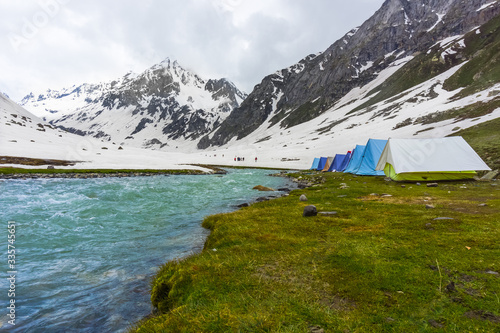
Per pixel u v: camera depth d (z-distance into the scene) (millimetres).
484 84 118250
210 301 5387
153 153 141500
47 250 11062
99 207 20562
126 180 47656
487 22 191250
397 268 6316
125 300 7051
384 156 34656
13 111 142375
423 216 11914
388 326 4133
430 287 5328
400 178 29891
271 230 11055
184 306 5270
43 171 54875
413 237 8758
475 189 21625
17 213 17594
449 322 4156
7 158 63562
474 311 4414
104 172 62688
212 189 34719
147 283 8055
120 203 22734
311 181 43406
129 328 5629
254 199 25953
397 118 137750
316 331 4051
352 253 7512
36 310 6602
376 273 6113
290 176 62156
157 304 6594
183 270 7098
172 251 10883
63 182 40875
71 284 8000
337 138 149875
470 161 28625
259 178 57188
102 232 13906
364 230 10156
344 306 4832
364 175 41844
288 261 7301
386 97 197375
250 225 12297
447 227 9719
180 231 14102
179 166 90812
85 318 6266
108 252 10820
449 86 149375
